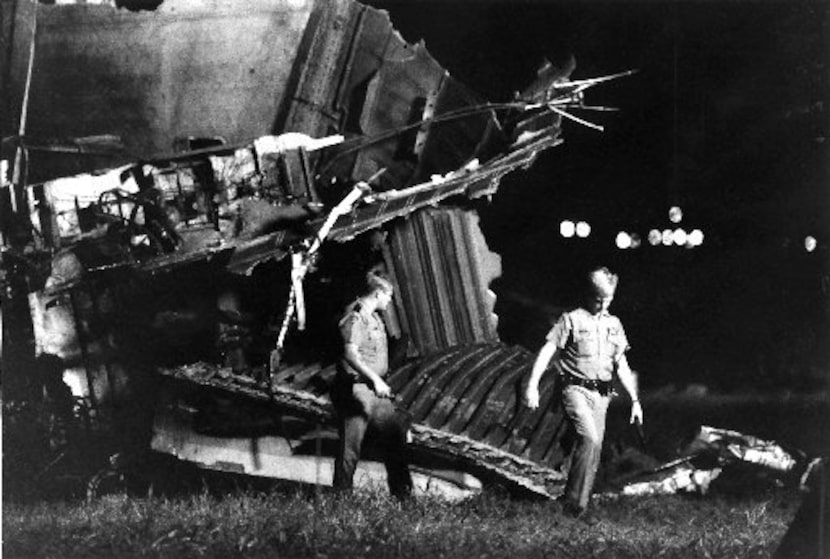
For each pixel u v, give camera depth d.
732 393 46.50
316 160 40.00
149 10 41.25
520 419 34.88
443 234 39.72
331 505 25.27
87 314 35.88
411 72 41.28
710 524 25.83
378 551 21.47
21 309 36.56
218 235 35.38
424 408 34.12
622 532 24.44
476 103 42.56
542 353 27.89
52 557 21.70
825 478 16.11
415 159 41.38
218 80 40.09
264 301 35.25
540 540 23.16
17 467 33.66
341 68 40.28
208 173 36.38
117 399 35.53
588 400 27.89
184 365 34.25
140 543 21.72
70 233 37.00
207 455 34.41
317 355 35.09
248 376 33.66
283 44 39.91
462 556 21.56
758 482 34.31
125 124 40.22
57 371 35.94
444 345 39.28
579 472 27.53
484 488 32.72
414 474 33.03
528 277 61.44
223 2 39.91
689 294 57.94
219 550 21.38
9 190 38.75
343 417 28.98
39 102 40.12
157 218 35.53
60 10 39.97
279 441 34.16
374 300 29.53
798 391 46.00
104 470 34.34
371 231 37.94
